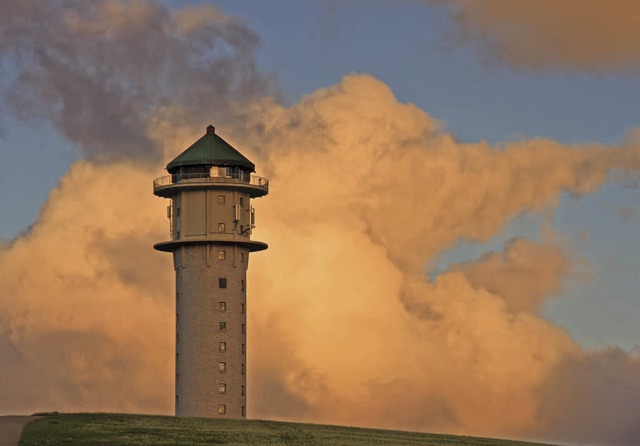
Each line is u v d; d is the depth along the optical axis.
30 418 187.12
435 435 199.00
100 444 163.62
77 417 190.00
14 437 169.25
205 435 175.62
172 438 170.88
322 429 195.00
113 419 189.50
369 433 195.38
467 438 199.12
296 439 178.62
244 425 192.75
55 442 164.25
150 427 181.38
